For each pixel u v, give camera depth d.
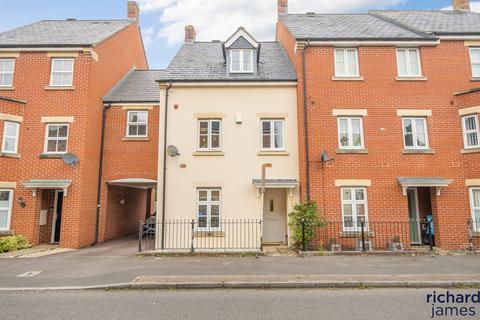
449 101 12.45
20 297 6.45
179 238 12.20
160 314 5.43
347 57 12.96
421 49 12.81
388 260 9.53
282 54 15.41
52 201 13.71
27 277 7.86
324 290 6.86
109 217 15.00
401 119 12.41
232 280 7.25
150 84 16.69
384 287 7.07
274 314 5.40
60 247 12.30
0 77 13.38
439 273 7.89
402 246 11.41
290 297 6.36
